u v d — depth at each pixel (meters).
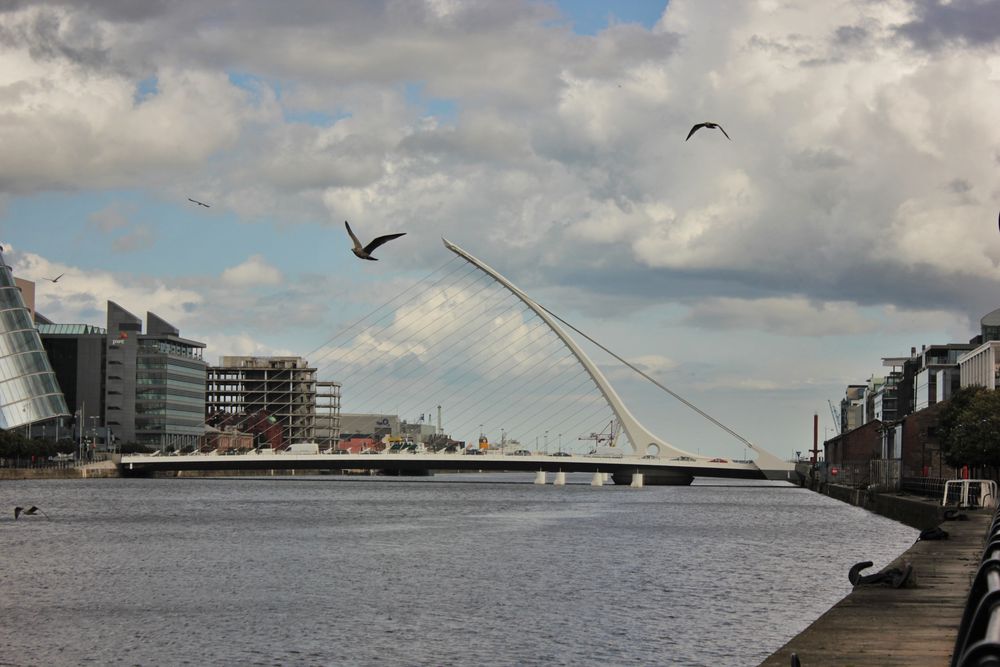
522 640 46.97
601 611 54.53
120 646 46.59
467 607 56.12
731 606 56.19
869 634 30.98
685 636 47.66
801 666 26.84
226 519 129.38
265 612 54.91
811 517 138.75
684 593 61.12
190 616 53.81
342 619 52.59
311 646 46.16
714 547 90.94
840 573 71.31
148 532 107.56
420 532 108.44
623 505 174.12
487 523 123.44
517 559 80.38
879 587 40.25
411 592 61.88
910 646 29.33
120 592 62.59
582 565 76.06
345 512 146.25
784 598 59.19
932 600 37.09
